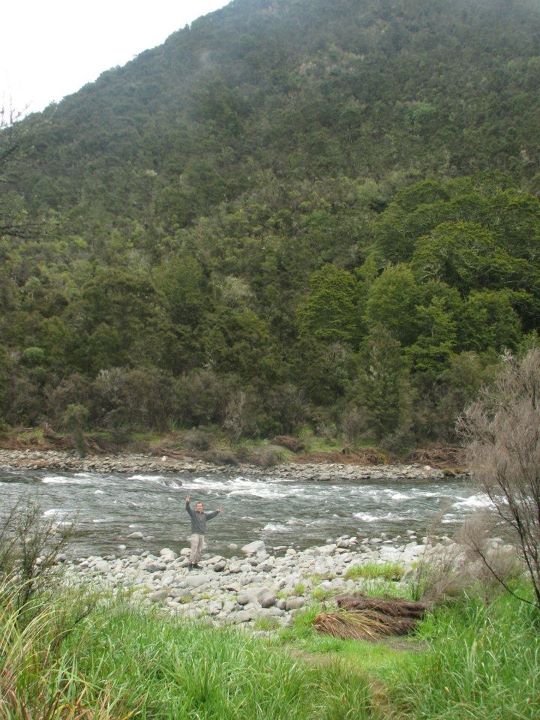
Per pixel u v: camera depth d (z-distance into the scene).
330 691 5.47
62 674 4.63
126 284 58.56
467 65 168.75
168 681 5.18
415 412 52.69
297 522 23.17
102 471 39.41
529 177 109.31
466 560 8.12
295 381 58.47
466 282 73.19
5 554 6.17
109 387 48.31
